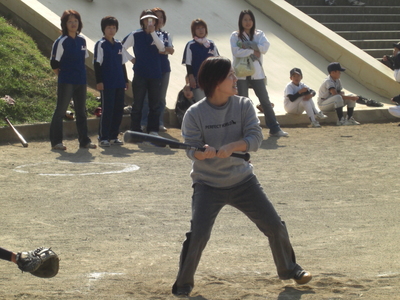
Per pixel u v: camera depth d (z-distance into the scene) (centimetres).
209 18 2577
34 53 2059
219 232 846
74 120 1780
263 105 1802
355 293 595
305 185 1157
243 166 602
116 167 1327
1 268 701
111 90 1598
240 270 680
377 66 2425
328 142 1709
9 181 1163
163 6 2562
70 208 970
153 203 1008
